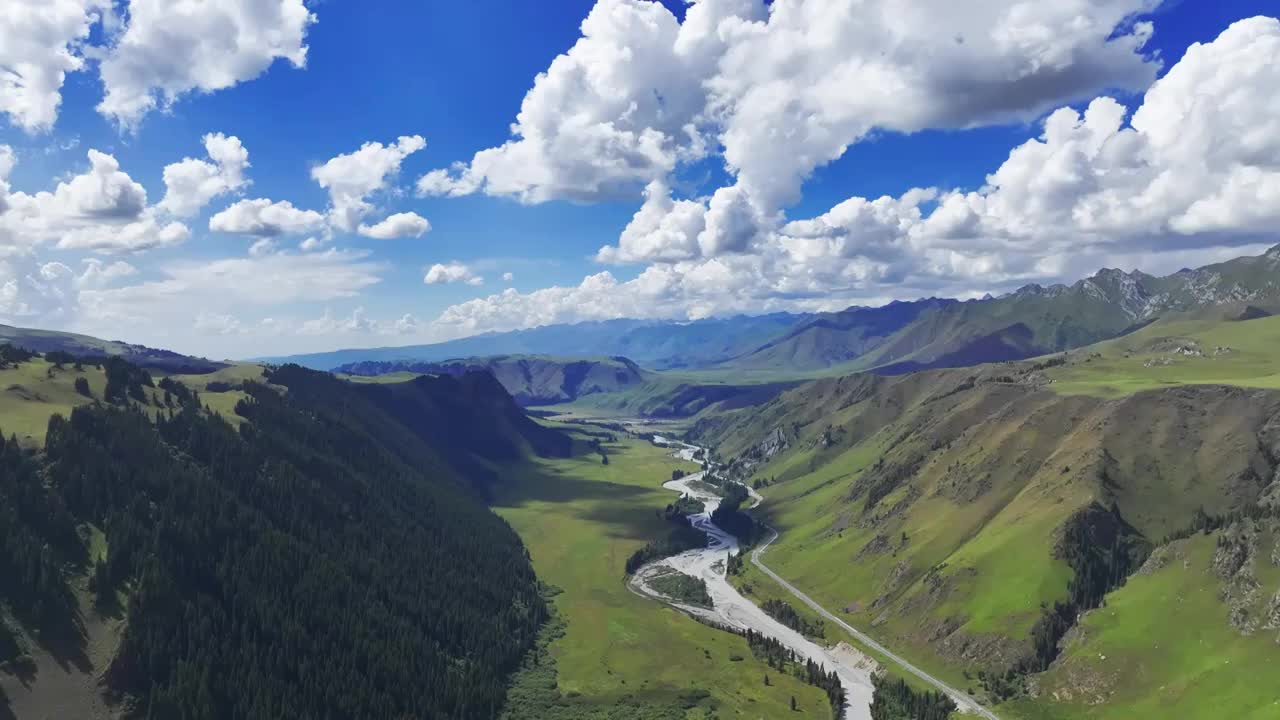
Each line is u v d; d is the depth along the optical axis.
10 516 188.88
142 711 169.38
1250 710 173.88
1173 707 189.00
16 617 173.50
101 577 188.38
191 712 169.62
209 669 180.12
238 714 175.25
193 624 189.00
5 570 179.38
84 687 169.00
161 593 190.88
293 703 183.75
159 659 179.12
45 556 186.75
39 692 164.75
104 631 180.38
